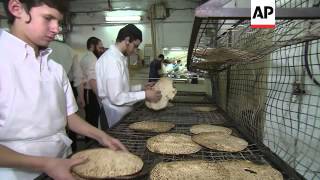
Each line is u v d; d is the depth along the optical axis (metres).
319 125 1.30
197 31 0.86
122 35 1.77
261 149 1.04
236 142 1.14
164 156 1.01
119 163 0.86
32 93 0.84
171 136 1.23
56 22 0.82
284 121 1.44
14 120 0.81
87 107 3.34
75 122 1.07
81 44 6.06
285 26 0.80
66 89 1.05
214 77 2.62
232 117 1.72
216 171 0.84
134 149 1.08
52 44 2.40
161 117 1.78
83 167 0.82
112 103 1.78
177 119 1.71
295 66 1.40
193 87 4.39
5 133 0.81
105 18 5.90
